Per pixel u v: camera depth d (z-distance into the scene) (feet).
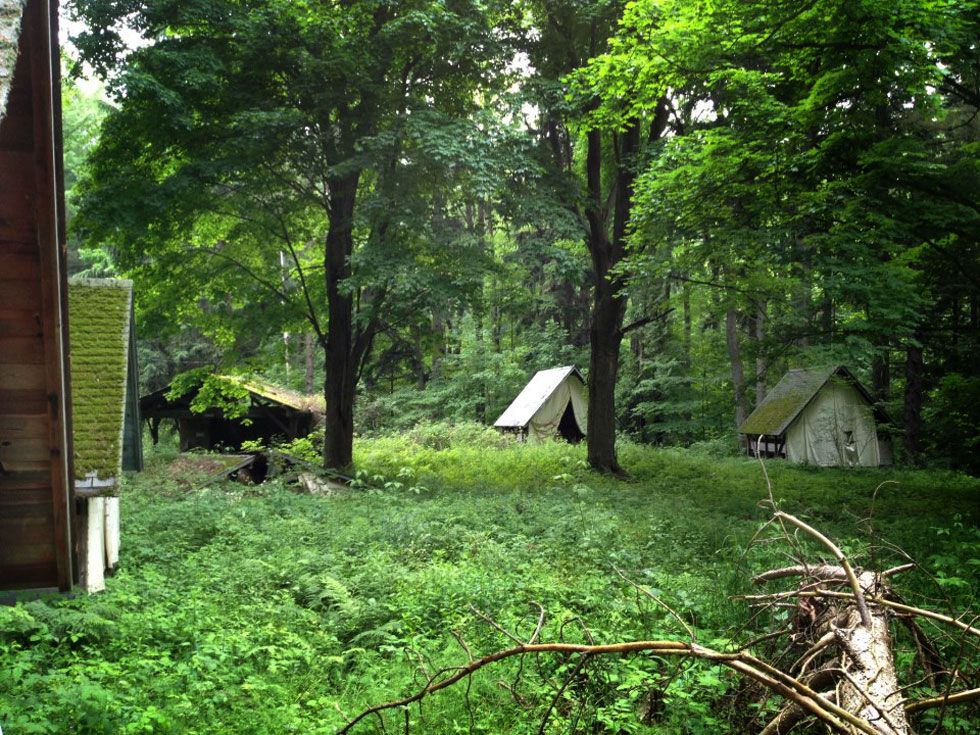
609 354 73.46
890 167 39.19
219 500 49.32
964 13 37.55
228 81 62.34
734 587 22.21
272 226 67.10
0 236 11.04
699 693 15.67
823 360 43.55
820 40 39.04
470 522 41.86
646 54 45.96
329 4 65.21
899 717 9.88
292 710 16.52
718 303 54.95
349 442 72.18
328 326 75.25
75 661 19.72
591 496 54.03
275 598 26.96
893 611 13.76
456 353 159.94
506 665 18.79
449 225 65.82
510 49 66.28
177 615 23.93
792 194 43.62
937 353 74.13
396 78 66.80
